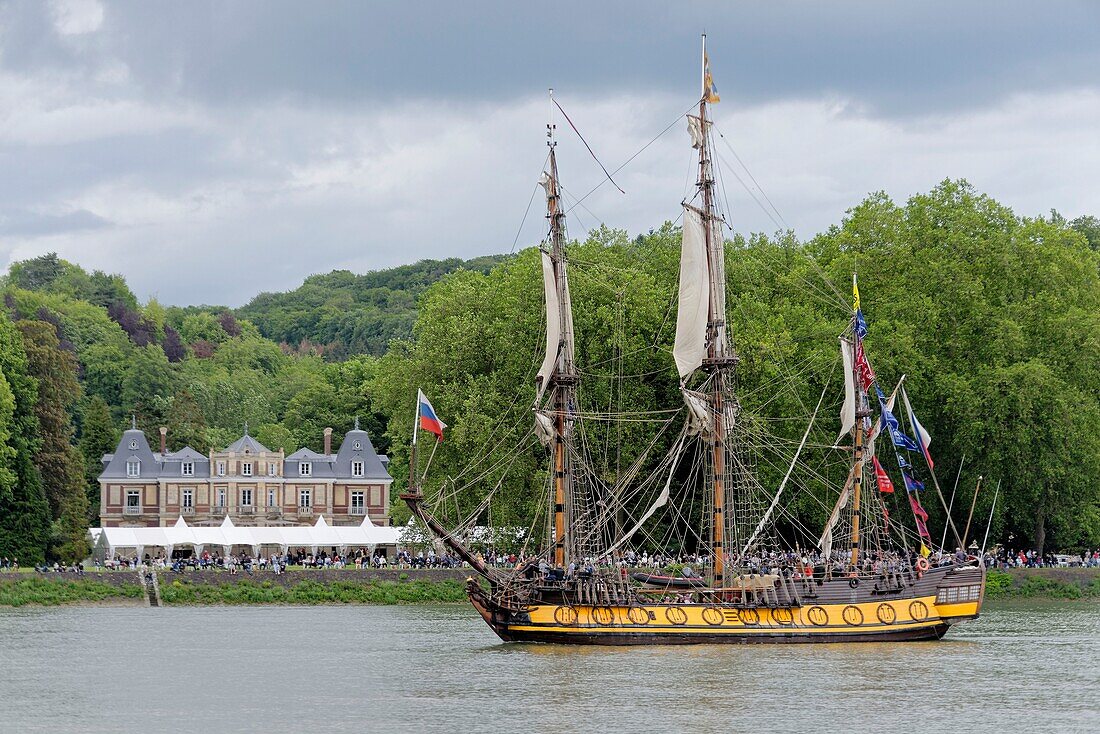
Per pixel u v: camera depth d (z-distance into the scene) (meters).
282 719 188.50
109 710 197.00
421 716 188.75
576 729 178.38
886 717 185.00
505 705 195.88
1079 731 175.75
